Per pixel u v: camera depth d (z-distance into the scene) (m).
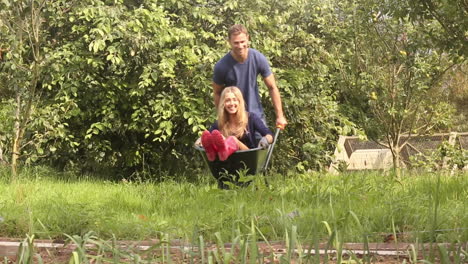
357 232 4.42
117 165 14.05
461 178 8.50
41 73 12.34
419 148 13.79
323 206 5.89
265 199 6.19
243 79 7.86
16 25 10.21
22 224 4.87
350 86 12.30
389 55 11.86
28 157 12.45
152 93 12.90
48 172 11.77
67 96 12.12
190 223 5.00
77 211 5.02
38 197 7.12
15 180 9.53
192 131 12.85
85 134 13.09
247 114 7.69
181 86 12.42
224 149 7.07
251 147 7.66
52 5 11.79
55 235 4.67
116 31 11.83
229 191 6.32
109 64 12.88
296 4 13.46
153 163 13.94
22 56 12.16
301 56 13.30
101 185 9.44
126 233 4.69
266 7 13.27
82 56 12.48
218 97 8.05
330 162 14.16
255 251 2.83
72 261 2.82
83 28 12.27
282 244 4.14
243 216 4.73
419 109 13.35
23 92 11.27
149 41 11.95
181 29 12.52
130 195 7.38
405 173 10.98
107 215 5.02
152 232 4.75
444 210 5.04
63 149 13.48
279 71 12.76
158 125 12.78
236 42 7.77
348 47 13.01
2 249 4.13
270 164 13.83
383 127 12.24
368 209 5.23
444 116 13.61
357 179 7.61
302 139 13.80
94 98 12.68
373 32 11.77
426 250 3.78
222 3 13.21
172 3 12.90
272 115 13.52
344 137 14.53
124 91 12.76
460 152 12.16
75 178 11.63
